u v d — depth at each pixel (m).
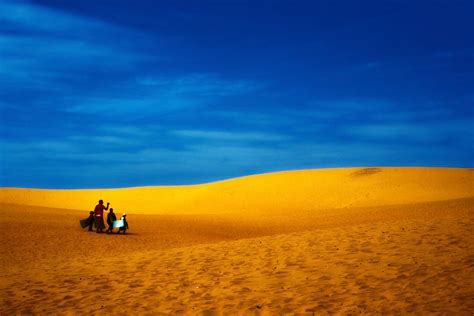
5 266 17.61
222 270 13.81
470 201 36.69
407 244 14.27
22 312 10.98
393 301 9.77
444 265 11.80
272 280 12.25
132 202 75.25
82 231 28.42
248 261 14.59
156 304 11.16
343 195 60.88
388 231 16.53
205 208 63.28
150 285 12.86
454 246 13.43
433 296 9.81
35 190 84.44
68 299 11.97
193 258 15.77
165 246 23.72
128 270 14.79
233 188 69.25
